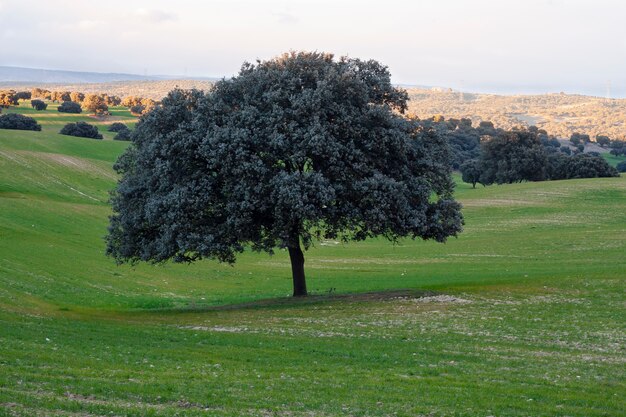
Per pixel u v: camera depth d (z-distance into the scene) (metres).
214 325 31.27
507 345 25.86
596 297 38.22
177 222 35.84
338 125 37.03
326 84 36.97
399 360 22.77
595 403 17.42
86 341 24.92
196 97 39.69
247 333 28.53
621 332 28.78
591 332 28.75
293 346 25.08
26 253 53.12
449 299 38.16
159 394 16.84
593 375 20.83
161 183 37.12
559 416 16.27
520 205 112.69
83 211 85.62
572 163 157.50
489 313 33.75
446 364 22.19
